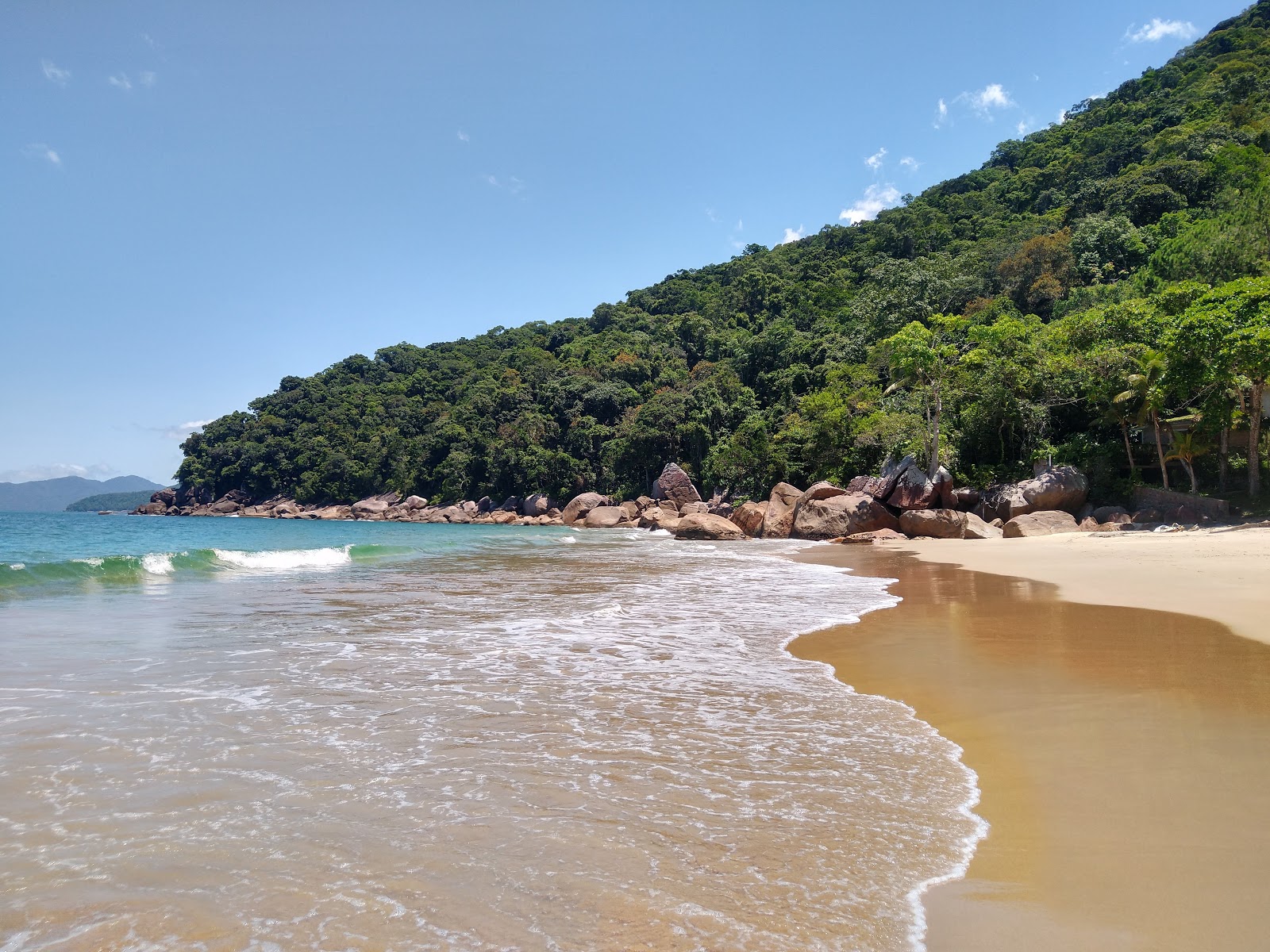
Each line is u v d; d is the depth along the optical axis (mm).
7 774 5066
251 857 3959
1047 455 37906
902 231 101125
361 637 10461
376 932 3256
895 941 3164
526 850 4047
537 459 86250
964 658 8969
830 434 55625
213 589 16062
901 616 12539
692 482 70438
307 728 6219
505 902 3512
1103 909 3379
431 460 101125
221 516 114625
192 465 123250
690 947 3127
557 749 5785
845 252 113000
